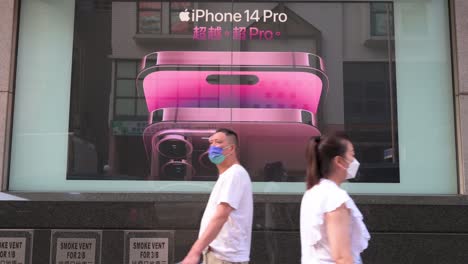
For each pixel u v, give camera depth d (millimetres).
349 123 5566
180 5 5754
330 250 2439
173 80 5633
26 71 5598
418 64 5641
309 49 5695
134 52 5676
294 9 5754
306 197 2643
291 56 5680
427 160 5477
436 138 5516
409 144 5508
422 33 5688
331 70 5656
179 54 5676
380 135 5535
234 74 5652
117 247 5137
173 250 5121
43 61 5621
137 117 5566
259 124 5562
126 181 5449
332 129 5562
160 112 5574
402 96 5594
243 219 3494
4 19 5496
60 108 5562
